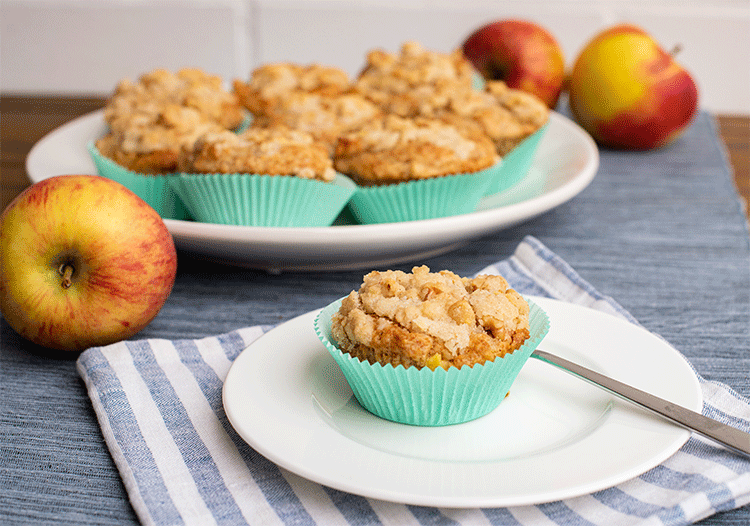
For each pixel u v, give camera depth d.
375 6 1.24
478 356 0.40
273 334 0.44
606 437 0.39
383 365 0.41
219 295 0.52
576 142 0.68
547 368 0.43
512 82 0.82
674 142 0.80
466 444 0.40
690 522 0.37
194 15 1.24
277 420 0.40
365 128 0.59
